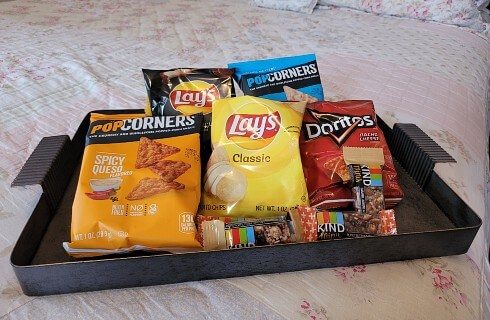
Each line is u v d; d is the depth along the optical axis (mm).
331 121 696
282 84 786
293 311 477
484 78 1325
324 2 1856
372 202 579
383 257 544
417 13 1696
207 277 510
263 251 494
